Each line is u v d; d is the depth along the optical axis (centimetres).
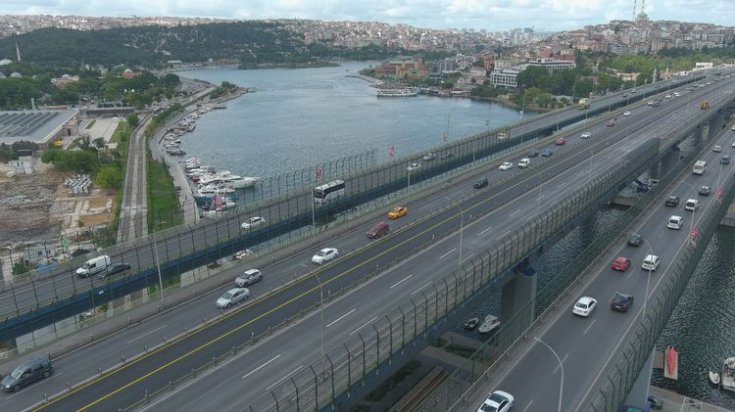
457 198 12506
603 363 6241
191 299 7662
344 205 11662
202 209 16450
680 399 7831
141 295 10350
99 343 6550
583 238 13838
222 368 5875
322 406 4828
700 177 14762
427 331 6144
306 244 9638
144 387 5641
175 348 6378
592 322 7181
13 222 15838
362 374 5244
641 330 6203
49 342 6500
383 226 10081
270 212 10650
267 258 9031
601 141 18612
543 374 6050
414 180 13375
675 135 17500
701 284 11531
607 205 16138
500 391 5538
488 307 10606
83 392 5594
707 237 10262
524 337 6831
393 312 6825
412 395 7394
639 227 10944
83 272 8244
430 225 10606
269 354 6100
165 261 8531
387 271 8356
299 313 6994
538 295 8338
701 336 9669
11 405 5388
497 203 11944
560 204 9594
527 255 8325
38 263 12150
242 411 5053
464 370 7244
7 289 7919
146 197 17600
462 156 15012
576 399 5591
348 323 6681
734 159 16700
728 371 8456
